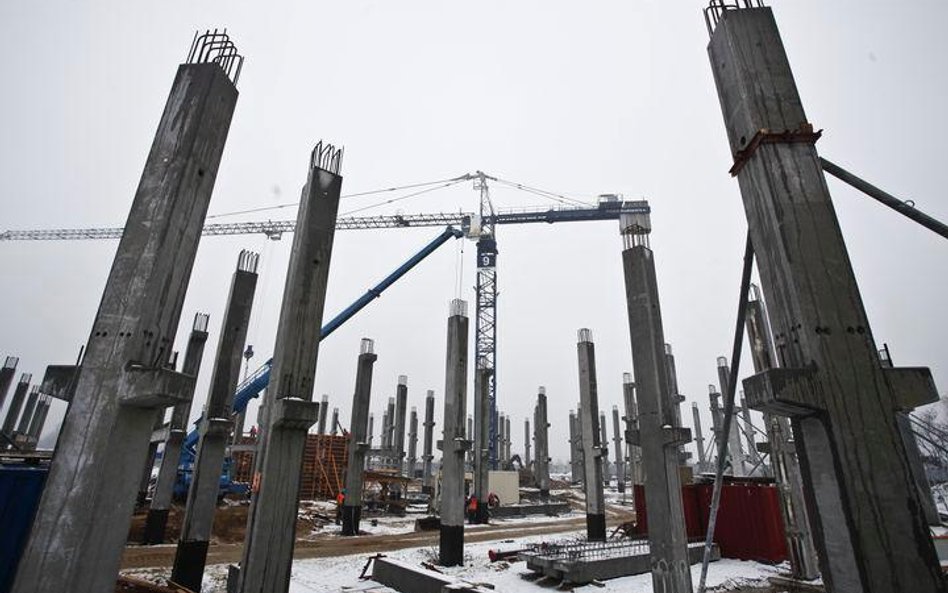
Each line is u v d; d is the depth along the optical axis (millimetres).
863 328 5164
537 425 58688
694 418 62281
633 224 13766
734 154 6422
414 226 65688
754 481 22531
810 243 5441
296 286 11281
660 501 11758
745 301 6711
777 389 4902
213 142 7723
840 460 4746
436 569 17719
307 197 12016
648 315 12852
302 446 10555
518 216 66375
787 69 6289
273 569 9703
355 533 27594
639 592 15383
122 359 6281
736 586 16609
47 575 5562
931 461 31391
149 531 21625
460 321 22672
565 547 18641
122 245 6898
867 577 4410
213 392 15883
